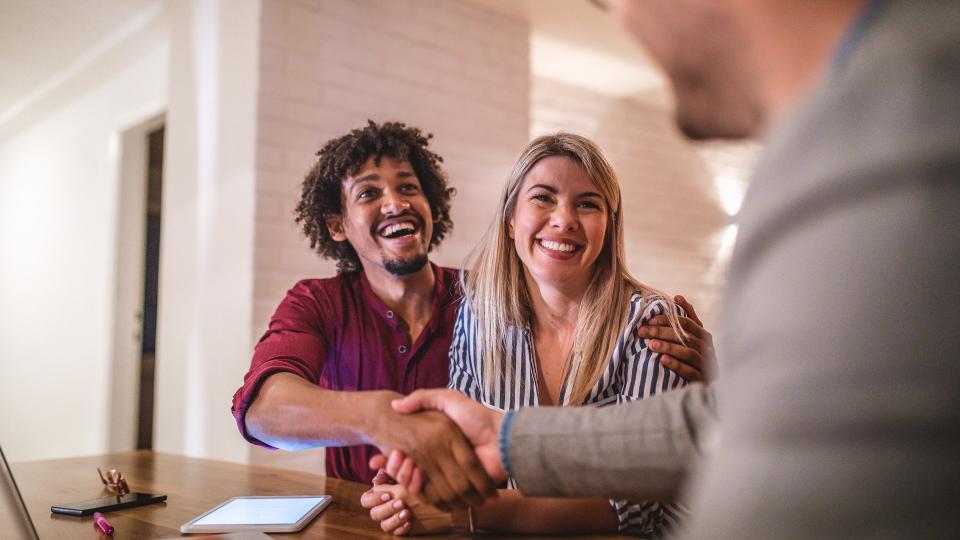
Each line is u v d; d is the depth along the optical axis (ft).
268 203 7.66
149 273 12.50
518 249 3.94
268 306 7.64
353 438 2.95
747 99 0.97
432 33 9.11
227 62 8.15
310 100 8.00
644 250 13.41
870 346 0.73
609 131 13.21
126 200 12.12
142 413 12.27
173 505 3.55
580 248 3.80
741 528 0.78
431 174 5.67
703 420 1.95
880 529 0.71
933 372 0.70
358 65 8.40
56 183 14.34
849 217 0.77
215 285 8.07
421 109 8.95
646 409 2.08
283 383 3.54
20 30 10.85
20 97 13.96
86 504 3.49
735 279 0.91
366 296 5.27
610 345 3.76
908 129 0.76
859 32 0.87
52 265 14.25
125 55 11.65
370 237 5.16
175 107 9.16
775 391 0.78
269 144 7.68
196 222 8.52
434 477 2.71
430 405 2.80
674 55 0.99
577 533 2.89
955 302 0.71
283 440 3.35
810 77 0.91
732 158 14.66
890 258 0.74
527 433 2.14
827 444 0.73
